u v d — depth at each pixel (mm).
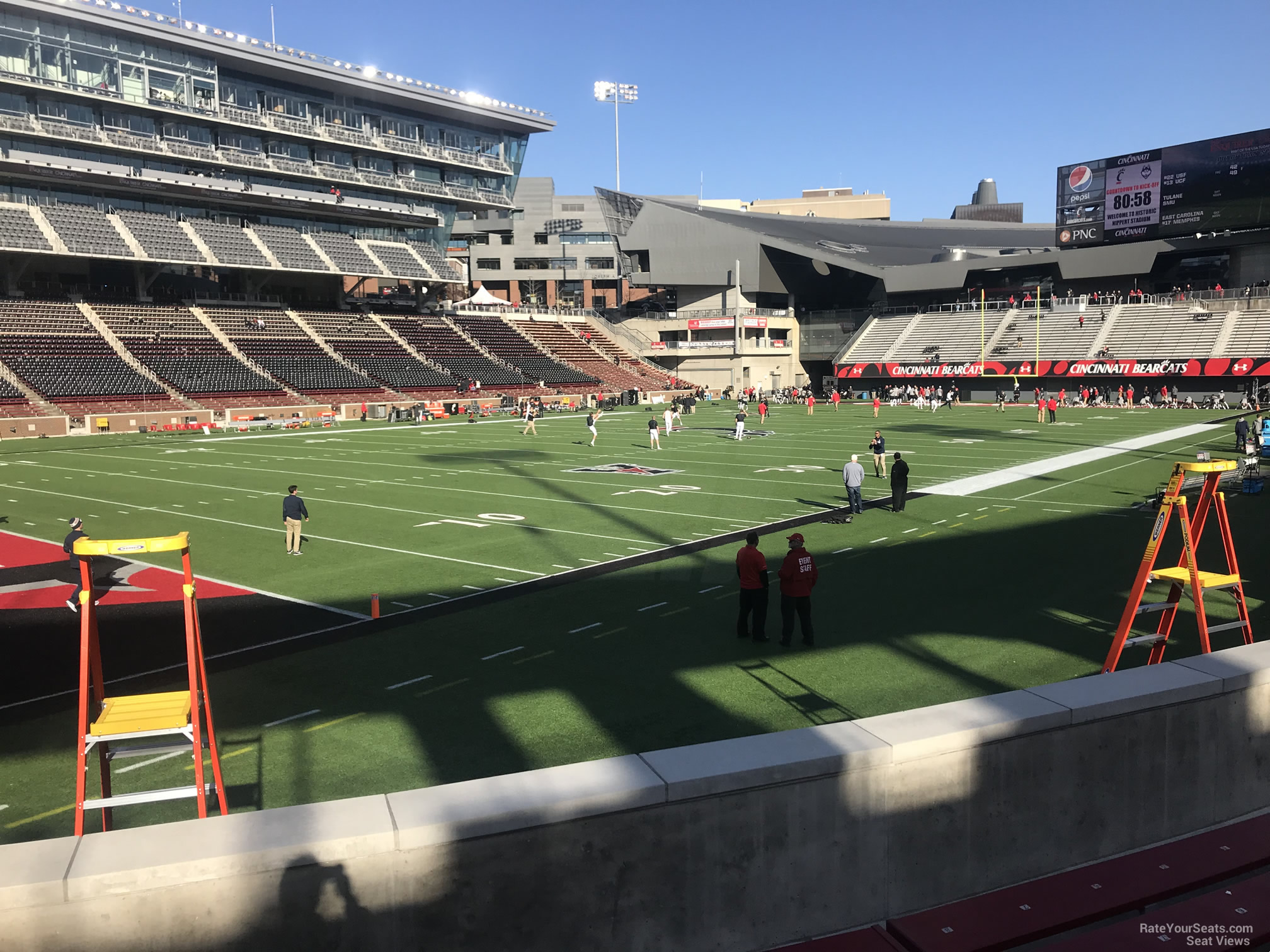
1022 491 23969
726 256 80812
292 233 67938
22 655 11359
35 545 18453
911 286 75188
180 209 62469
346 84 64938
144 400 50281
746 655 10867
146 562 16656
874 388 76000
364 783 7609
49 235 54156
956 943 3986
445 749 8281
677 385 79688
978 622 12086
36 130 53031
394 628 12266
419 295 77125
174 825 3768
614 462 32188
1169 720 5113
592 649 11242
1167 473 27094
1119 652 7996
